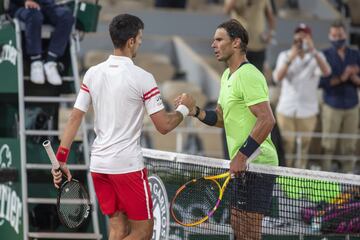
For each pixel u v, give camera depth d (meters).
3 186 28.25
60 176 20.09
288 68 39.47
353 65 39.81
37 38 27.83
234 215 19.81
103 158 19.80
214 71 51.03
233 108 19.48
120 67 19.70
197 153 43.94
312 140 42.97
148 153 23.69
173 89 48.16
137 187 19.80
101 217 28.30
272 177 19.06
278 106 40.50
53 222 28.66
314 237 19.06
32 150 28.77
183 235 21.55
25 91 29.06
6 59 28.36
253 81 18.88
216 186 20.42
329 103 40.09
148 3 57.75
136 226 20.00
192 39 54.91
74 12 29.05
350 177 17.67
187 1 58.91
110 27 19.91
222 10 59.06
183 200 21.53
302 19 56.22
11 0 28.55
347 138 40.56
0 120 29.91
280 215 19.03
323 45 55.00
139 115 19.86
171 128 19.88
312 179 18.34
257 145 18.69
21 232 27.03
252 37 42.38
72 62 28.61
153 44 54.53
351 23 57.47
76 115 20.12
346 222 18.20
